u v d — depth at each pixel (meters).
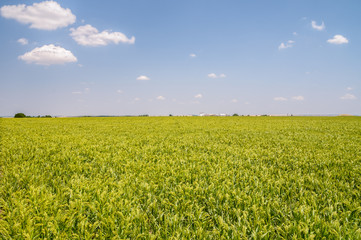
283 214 3.72
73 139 13.30
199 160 7.65
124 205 3.86
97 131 19.42
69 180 5.38
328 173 5.99
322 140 13.58
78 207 3.76
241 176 5.73
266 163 7.55
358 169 6.48
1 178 5.74
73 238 3.10
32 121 37.66
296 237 3.02
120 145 10.88
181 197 4.22
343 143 12.29
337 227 3.22
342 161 7.57
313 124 30.33
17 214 3.61
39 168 6.61
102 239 3.10
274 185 5.02
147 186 4.79
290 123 32.62
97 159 7.82
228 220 3.49
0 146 10.38
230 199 4.13
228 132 18.73
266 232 3.10
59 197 4.23
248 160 7.69
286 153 9.26
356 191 4.64
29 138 13.52
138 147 10.34
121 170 6.46
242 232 3.20
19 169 6.39
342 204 4.13
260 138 14.42
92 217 3.71
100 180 5.19
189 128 23.16
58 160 7.65
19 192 4.35
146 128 23.22
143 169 6.34
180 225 3.39
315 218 3.37
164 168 6.43
